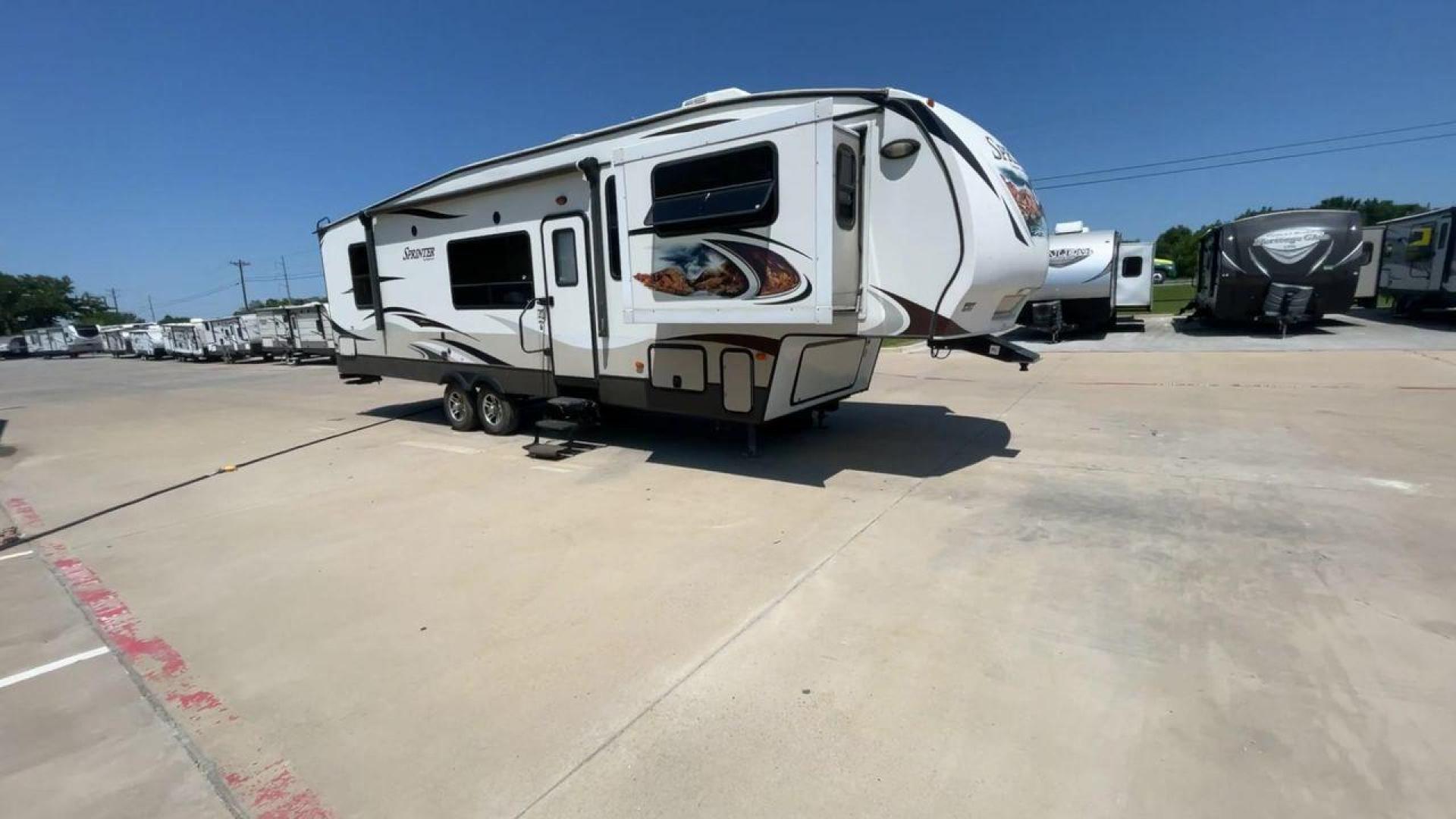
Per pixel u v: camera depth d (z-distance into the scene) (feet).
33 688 9.82
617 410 27.25
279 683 9.71
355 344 30.68
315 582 13.21
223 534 16.37
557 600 11.95
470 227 24.34
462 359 25.96
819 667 9.55
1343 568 12.03
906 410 28.48
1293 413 24.88
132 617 12.01
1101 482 17.56
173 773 7.93
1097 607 10.98
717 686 9.18
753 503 16.90
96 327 150.51
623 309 19.57
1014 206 17.01
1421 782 7.00
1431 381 29.86
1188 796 6.93
